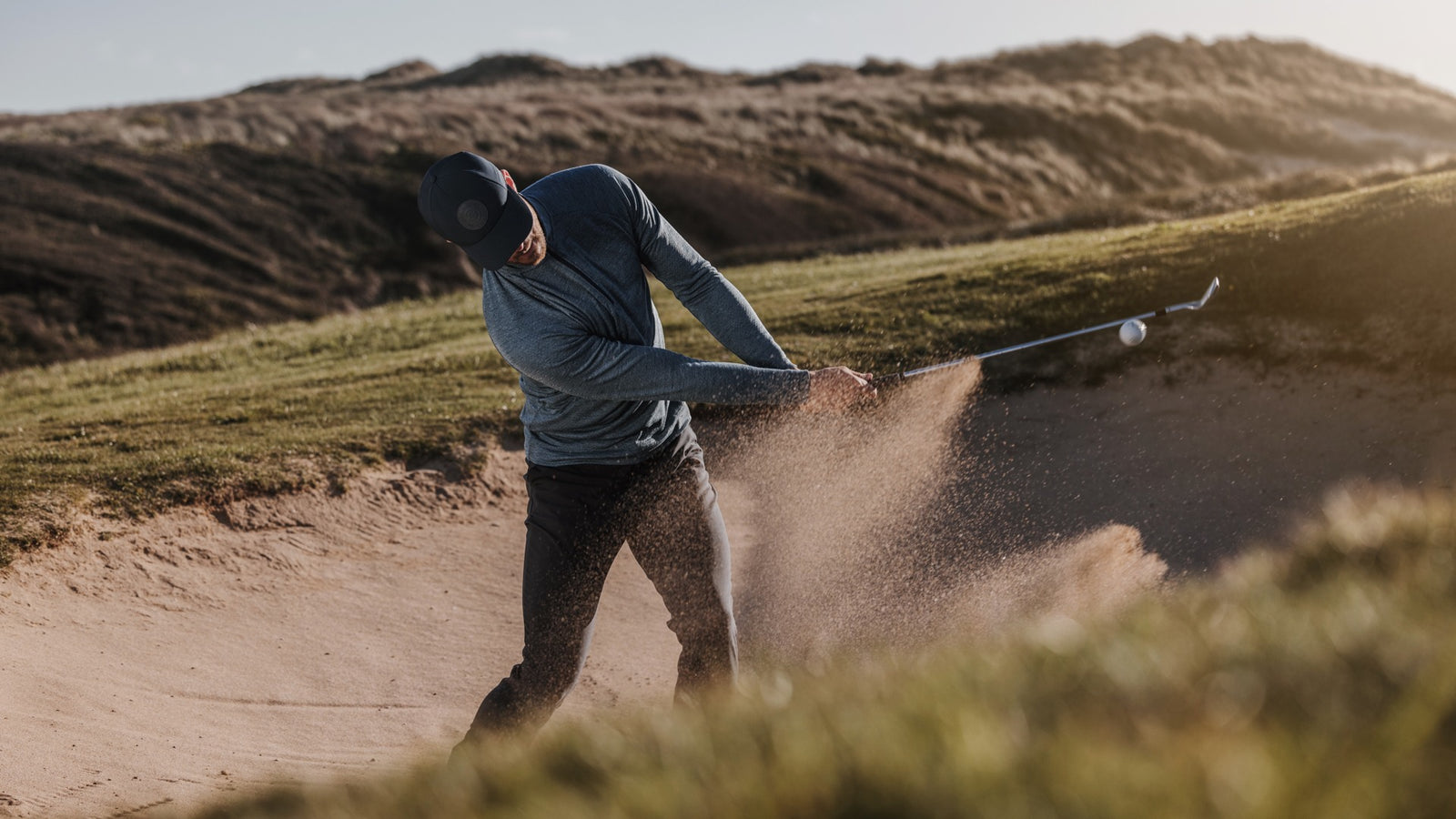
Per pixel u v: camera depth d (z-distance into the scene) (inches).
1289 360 314.3
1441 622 60.6
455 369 420.8
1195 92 2420.0
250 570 268.7
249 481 301.1
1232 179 1857.8
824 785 47.7
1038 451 287.1
